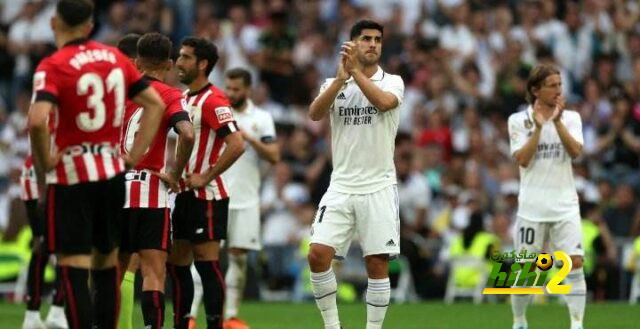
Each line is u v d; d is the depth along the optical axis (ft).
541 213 112.68
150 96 81.30
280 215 184.44
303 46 228.02
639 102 211.00
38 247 113.80
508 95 211.82
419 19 231.30
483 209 186.80
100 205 79.87
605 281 172.24
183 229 98.68
